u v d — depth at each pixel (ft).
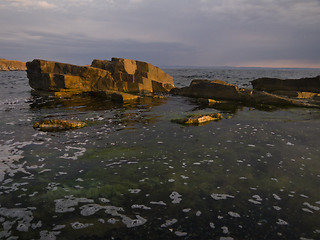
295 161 18.83
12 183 15.08
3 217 11.52
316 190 14.29
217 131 28.22
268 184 15.06
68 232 10.46
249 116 37.27
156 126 30.83
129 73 73.20
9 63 381.60
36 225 10.94
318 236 10.33
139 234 10.38
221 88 61.05
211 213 11.97
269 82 76.43
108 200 13.17
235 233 10.49
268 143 23.50
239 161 18.92
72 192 14.02
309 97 59.93
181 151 21.33
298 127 29.78
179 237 10.20
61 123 29.81
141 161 18.97
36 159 19.24
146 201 13.08
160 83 78.43
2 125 30.48
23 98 58.29
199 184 15.07
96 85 69.31
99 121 33.55
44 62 66.39
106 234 10.36
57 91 63.41
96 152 21.02
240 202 12.98
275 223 11.20
